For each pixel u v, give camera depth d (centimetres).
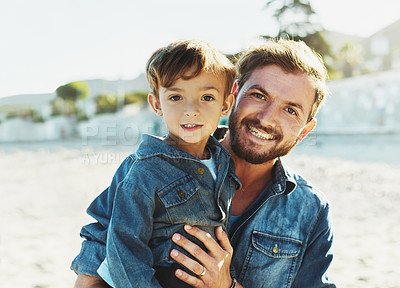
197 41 179
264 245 187
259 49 194
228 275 169
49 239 588
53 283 436
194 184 168
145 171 164
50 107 3500
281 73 183
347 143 1955
